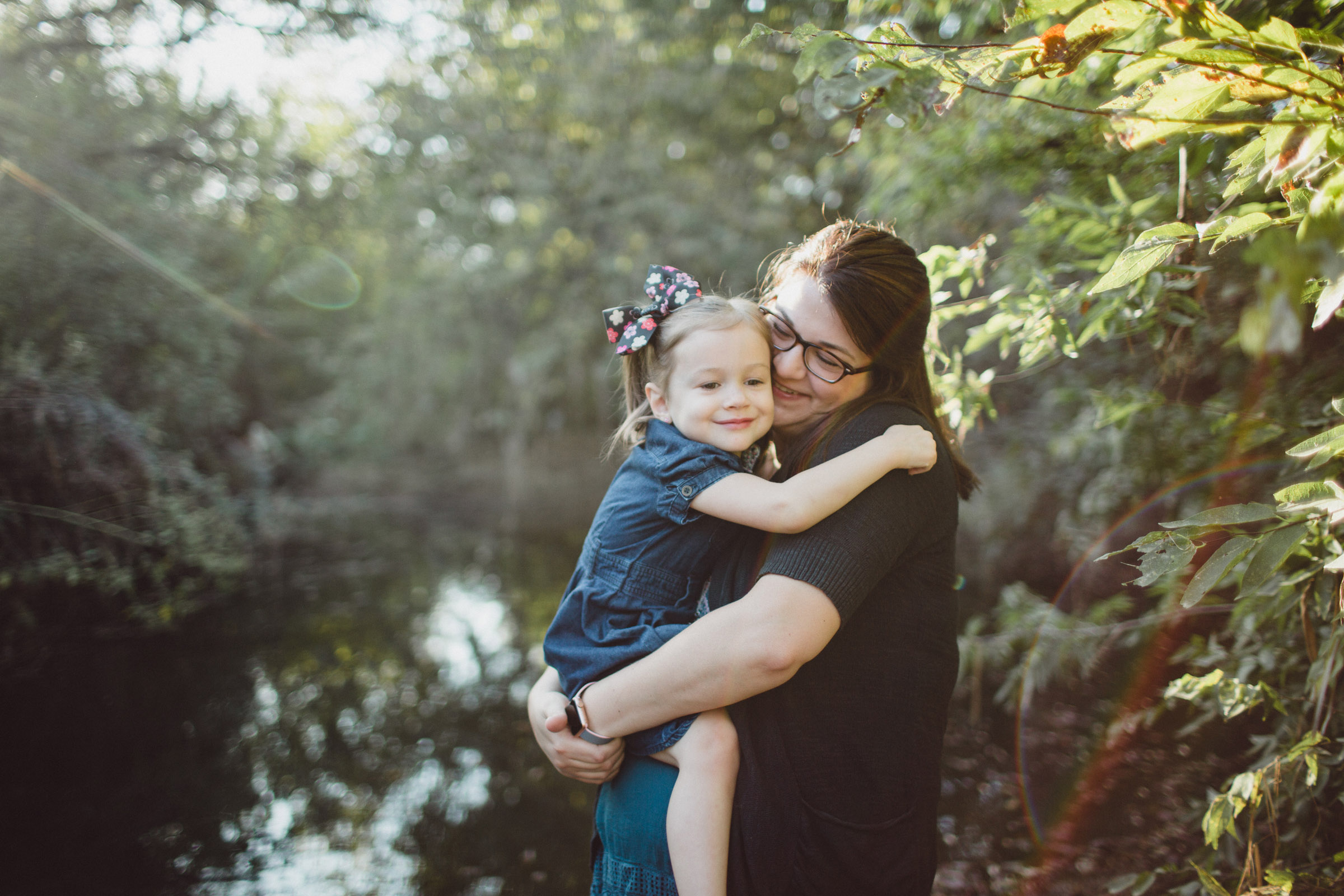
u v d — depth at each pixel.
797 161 9.54
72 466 4.95
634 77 11.59
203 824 3.14
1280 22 1.09
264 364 10.63
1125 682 3.53
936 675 1.37
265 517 8.73
